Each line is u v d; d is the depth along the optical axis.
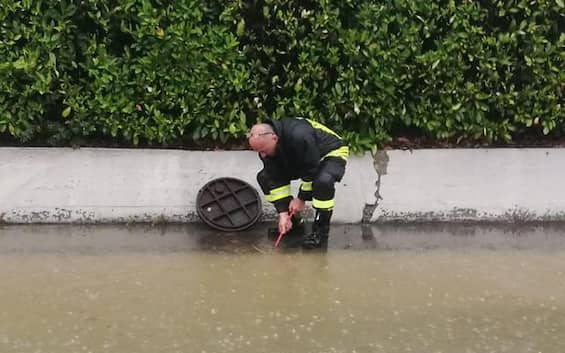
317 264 5.35
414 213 6.26
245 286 4.94
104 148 6.05
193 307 4.61
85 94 5.95
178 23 5.88
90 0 5.75
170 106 6.02
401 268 5.31
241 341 4.19
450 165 6.25
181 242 5.73
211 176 6.14
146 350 4.06
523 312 4.63
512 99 6.17
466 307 4.69
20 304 4.59
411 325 4.43
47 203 6.01
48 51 5.80
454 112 6.17
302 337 4.25
